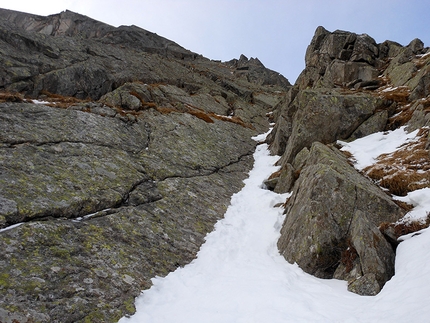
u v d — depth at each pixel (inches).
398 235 472.7
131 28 3806.6
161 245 534.6
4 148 571.8
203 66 3631.9
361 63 1753.2
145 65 2161.7
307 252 502.9
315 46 2182.6
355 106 993.5
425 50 1593.3
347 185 539.2
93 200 546.9
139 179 692.1
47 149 629.3
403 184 609.0
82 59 1589.6
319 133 974.4
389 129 956.6
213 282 459.8
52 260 404.2
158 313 383.9
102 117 876.0
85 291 381.4
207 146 1088.8
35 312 329.4
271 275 474.9
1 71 1146.0
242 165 1093.1
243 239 629.0
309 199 551.5
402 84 1299.2
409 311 304.3
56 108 813.9
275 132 1338.6
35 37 1489.9
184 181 787.4
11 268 367.2
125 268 448.1
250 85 3240.7
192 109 1517.0
